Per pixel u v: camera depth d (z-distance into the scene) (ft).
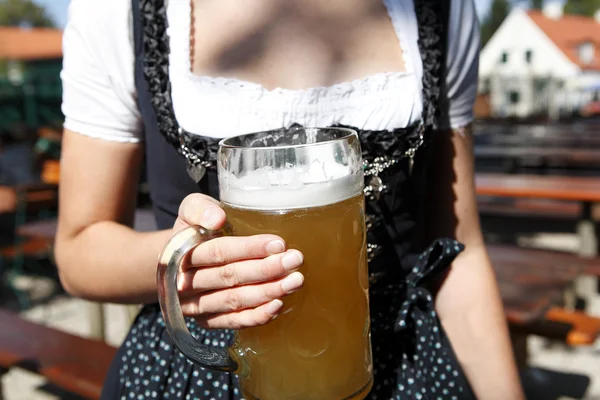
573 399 7.80
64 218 2.98
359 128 2.73
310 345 2.16
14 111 43.91
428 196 3.36
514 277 7.88
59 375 6.27
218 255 2.02
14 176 22.57
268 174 2.05
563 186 12.43
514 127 37.58
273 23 2.80
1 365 6.62
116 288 2.78
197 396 2.87
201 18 2.84
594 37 79.00
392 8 2.89
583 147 22.88
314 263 2.08
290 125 2.69
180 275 2.12
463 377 3.05
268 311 2.01
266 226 2.06
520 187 12.66
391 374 2.91
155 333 3.04
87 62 2.87
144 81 2.81
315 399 2.20
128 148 2.97
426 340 2.99
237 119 2.69
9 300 13.60
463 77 3.13
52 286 14.37
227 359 2.23
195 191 2.84
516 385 3.23
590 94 71.20
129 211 3.11
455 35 3.03
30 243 12.69
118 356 3.19
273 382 2.22
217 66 2.79
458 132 3.24
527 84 69.82
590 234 12.03
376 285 2.99
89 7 2.88
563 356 10.11
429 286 3.32
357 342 2.26
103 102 2.88
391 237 2.95
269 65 2.79
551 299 7.08
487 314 3.25
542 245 16.14
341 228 2.13
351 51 2.84
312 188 2.06
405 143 2.81
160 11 2.78
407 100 2.79
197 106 2.70
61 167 3.02
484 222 18.85
